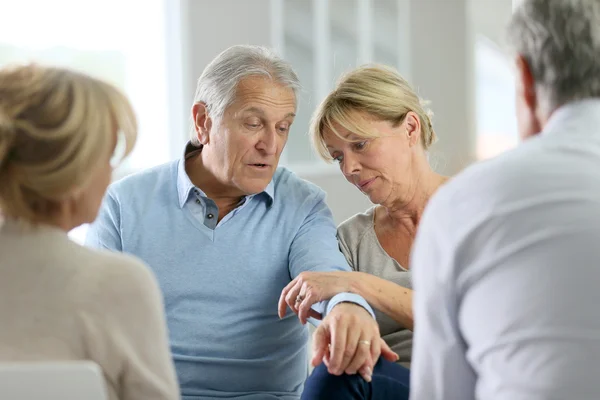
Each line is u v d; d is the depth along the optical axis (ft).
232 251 9.32
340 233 9.50
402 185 8.88
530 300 4.37
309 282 7.95
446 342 4.83
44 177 5.22
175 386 5.51
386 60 25.14
